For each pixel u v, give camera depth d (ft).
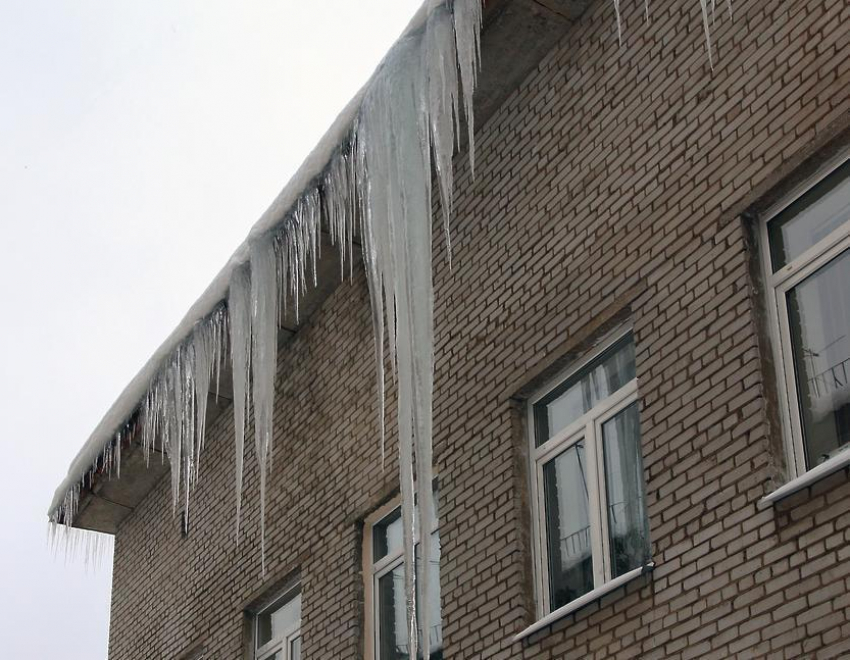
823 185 19.60
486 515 24.59
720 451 19.51
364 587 28.73
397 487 27.84
